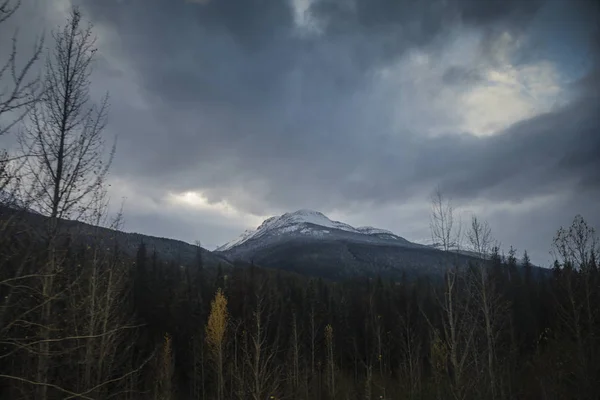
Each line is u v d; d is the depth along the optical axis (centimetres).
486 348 2033
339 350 4962
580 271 2258
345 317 5262
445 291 1822
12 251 630
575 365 2131
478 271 2180
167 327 4341
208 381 3981
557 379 2270
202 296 5206
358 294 6266
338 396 3791
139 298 4128
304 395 3216
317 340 4603
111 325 1266
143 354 3181
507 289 3275
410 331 4106
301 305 5397
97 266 1167
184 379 4322
